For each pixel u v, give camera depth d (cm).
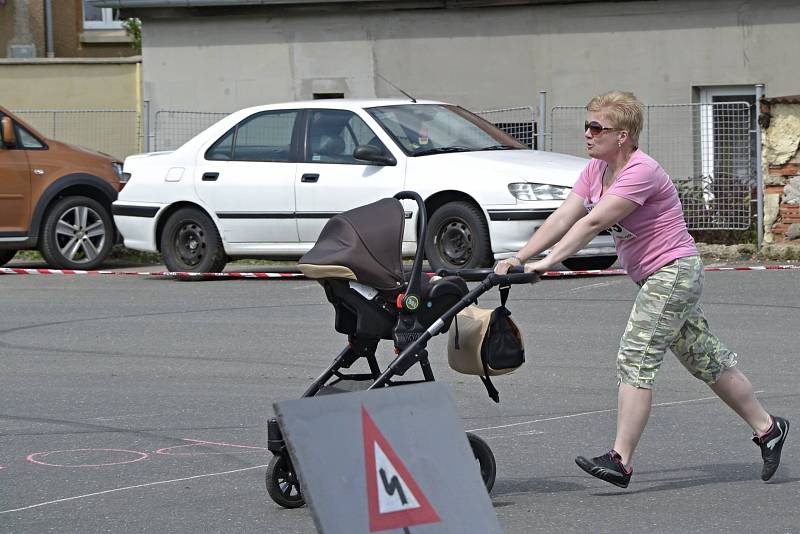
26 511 852
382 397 627
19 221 2241
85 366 1356
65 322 1634
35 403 1186
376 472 612
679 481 894
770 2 2509
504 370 816
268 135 2022
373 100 2019
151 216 2081
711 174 2384
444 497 625
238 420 1109
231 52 2884
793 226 2175
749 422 873
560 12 2650
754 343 1397
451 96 2752
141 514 841
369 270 811
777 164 2173
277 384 1254
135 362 1373
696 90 2594
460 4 2711
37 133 2281
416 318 819
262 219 1997
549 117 2662
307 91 2850
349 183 1930
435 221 1884
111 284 2020
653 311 834
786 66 2512
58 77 3023
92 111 2792
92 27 3491
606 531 781
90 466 966
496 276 804
